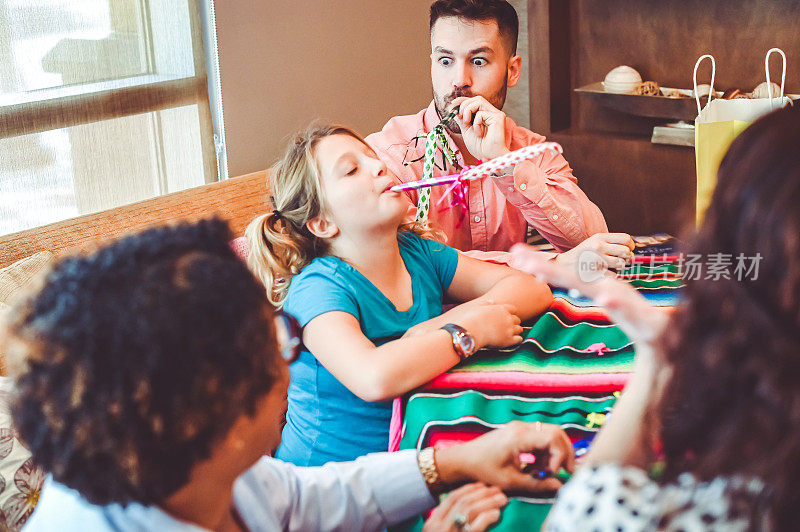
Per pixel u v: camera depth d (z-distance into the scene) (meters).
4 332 0.69
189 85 2.65
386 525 1.02
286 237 1.42
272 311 0.75
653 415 0.68
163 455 0.67
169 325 0.64
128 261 0.67
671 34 2.57
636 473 0.65
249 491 0.92
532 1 2.67
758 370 0.56
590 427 1.06
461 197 1.35
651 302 1.36
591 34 2.72
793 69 2.39
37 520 0.76
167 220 2.04
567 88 2.80
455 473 1.00
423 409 1.13
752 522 0.58
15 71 2.29
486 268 1.55
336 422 1.31
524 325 1.40
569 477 0.96
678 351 0.62
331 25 3.00
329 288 1.32
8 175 2.34
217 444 0.70
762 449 0.57
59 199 2.47
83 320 0.64
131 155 2.59
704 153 1.56
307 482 1.00
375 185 1.36
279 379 0.75
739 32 2.45
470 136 1.81
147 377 0.64
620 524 0.62
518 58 2.04
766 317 0.56
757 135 0.59
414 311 1.42
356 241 1.38
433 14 1.96
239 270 0.71
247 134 2.86
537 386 1.17
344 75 3.09
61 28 2.35
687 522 0.60
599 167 2.67
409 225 1.61
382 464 1.02
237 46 2.75
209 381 0.66
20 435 0.68
